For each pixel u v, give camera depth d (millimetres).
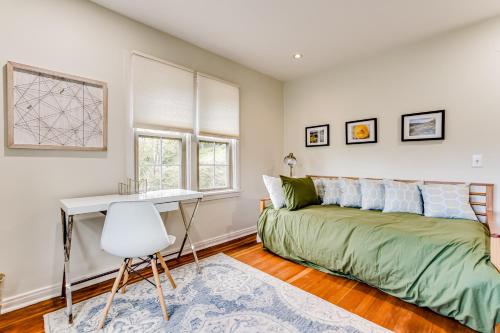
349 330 1601
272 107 4121
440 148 2783
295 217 2738
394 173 3129
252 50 3158
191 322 1677
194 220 3037
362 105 3406
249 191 3738
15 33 1839
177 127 2783
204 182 3223
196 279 2283
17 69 1837
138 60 2475
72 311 1815
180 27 2621
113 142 2338
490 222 1991
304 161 4086
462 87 2629
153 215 1710
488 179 2496
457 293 1624
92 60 2207
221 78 3322
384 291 2045
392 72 3127
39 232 1968
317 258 2477
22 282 1899
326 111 3795
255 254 2934
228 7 2281
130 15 2404
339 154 3658
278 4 2236
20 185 1885
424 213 2562
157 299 1952
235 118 3475
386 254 2029
